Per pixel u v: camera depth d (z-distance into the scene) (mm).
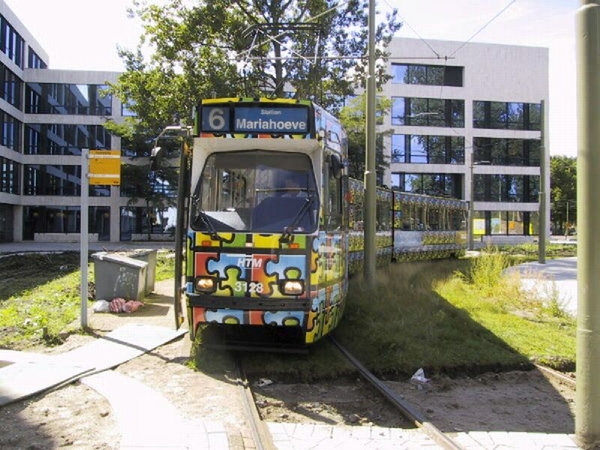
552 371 7477
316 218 7211
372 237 12766
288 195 7387
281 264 6918
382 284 12875
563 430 5484
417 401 6324
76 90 48844
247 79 23531
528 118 52219
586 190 4887
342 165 8141
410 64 50156
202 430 4996
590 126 4867
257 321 6883
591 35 4863
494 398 6484
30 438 4812
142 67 25719
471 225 37594
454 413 5934
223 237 7004
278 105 7391
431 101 50562
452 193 51375
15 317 9922
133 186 45000
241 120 7383
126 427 5035
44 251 31531
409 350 7977
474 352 8023
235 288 6941
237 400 5969
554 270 21016
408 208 22109
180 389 6293
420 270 18406
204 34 23688
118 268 10969
